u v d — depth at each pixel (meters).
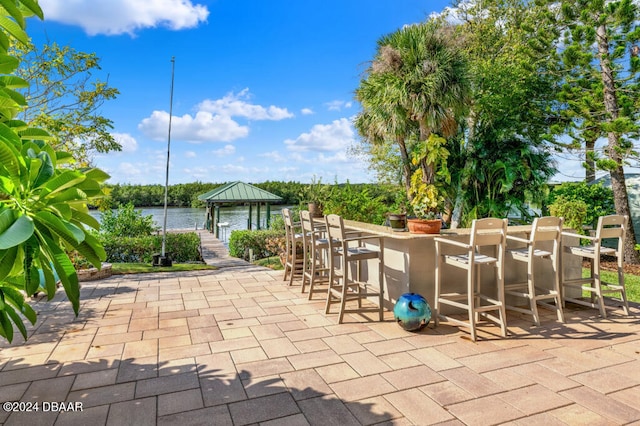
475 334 3.25
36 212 1.42
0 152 1.37
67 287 1.54
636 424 2.04
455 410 2.17
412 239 3.72
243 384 2.49
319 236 5.73
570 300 4.19
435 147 5.52
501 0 12.59
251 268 7.32
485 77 9.53
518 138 9.62
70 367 2.74
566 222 8.34
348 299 3.82
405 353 3.00
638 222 9.66
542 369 2.70
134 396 2.34
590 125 8.75
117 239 11.09
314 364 2.79
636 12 7.87
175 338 3.33
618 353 2.99
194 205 34.09
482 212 9.27
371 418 2.10
